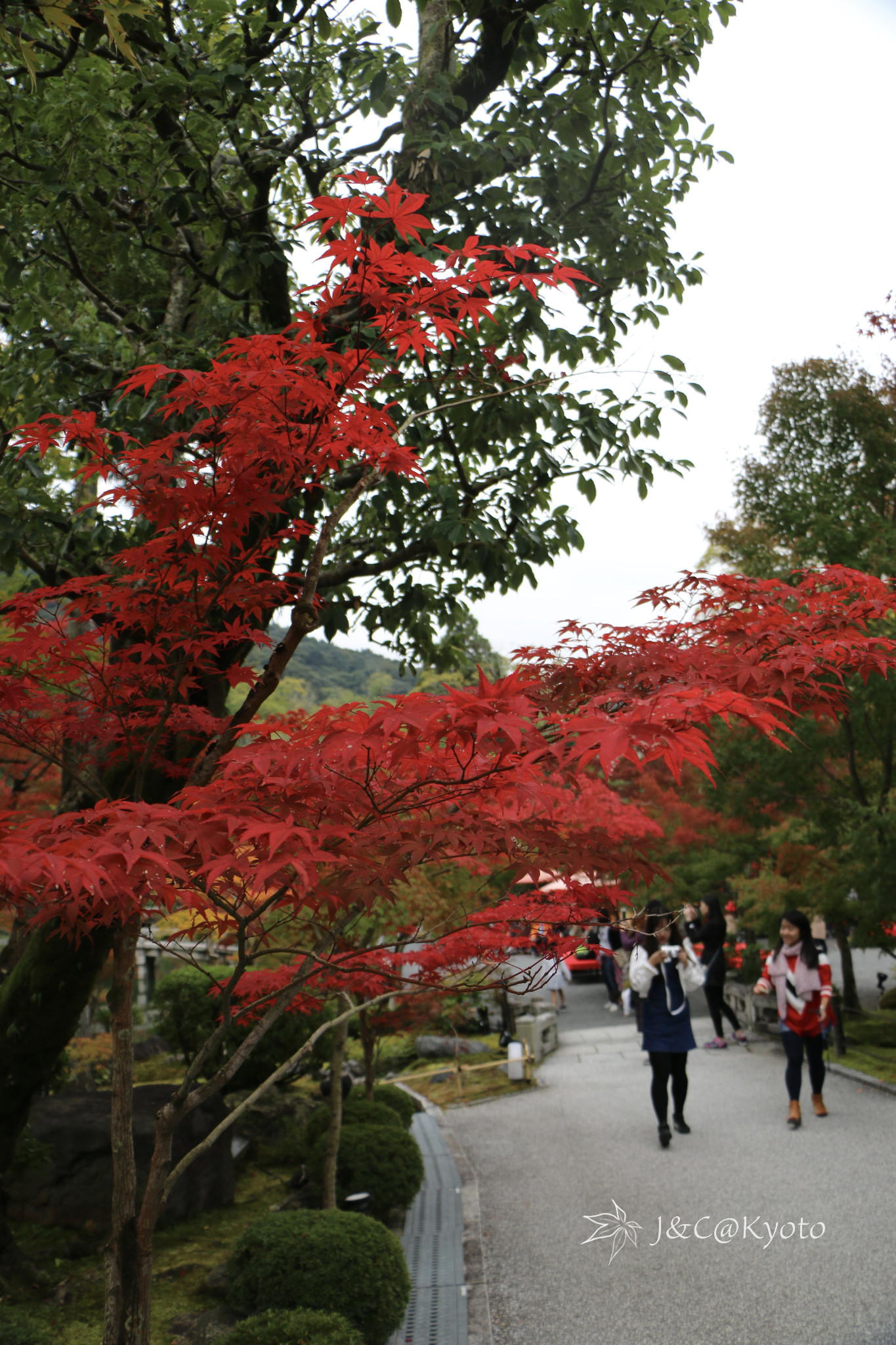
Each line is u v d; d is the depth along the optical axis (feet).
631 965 23.82
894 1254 15.24
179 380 15.39
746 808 36.99
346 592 19.70
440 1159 24.75
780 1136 22.94
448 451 19.22
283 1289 13.50
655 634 10.50
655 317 21.09
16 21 15.67
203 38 18.45
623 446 19.04
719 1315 13.83
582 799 19.70
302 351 8.77
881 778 33.78
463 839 7.71
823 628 10.02
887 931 32.60
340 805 7.61
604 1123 26.66
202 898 8.68
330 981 15.87
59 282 19.77
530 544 18.67
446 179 17.67
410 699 6.41
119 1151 9.48
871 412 33.83
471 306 9.02
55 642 9.85
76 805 16.16
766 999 37.47
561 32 19.11
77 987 16.60
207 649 10.49
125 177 17.69
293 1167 24.54
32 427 9.04
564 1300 14.94
